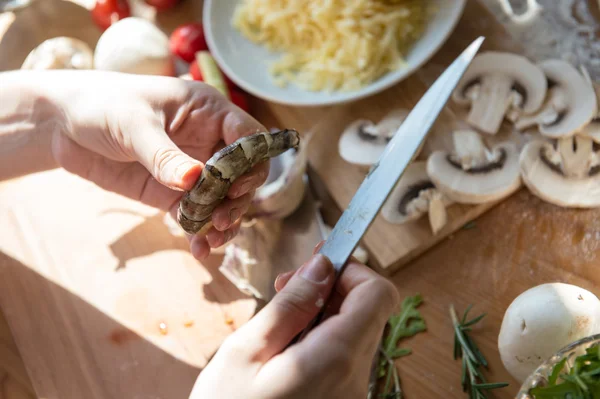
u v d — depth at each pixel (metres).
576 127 0.51
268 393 0.36
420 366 0.48
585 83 0.53
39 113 0.51
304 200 0.56
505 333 0.45
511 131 0.54
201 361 0.51
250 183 0.42
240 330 0.39
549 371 0.40
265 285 0.53
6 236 0.58
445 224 0.52
